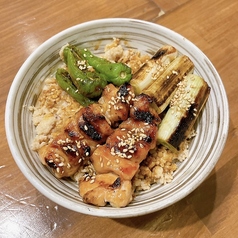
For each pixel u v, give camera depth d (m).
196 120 0.18
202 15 0.23
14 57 0.21
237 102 0.20
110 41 0.20
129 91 0.16
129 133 0.15
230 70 0.21
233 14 0.23
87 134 0.15
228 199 0.17
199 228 0.17
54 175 0.16
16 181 0.18
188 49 0.18
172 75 0.17
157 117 0.16
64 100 0.18
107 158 0.15
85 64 0.18
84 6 0.24
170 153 0.17
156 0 0.24
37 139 0.17
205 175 0.15
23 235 0.17
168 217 0.17
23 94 0.17
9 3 0.24
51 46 0.18
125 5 0.24
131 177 0.15
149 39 0.19
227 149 0.19
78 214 0.17
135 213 0.14
